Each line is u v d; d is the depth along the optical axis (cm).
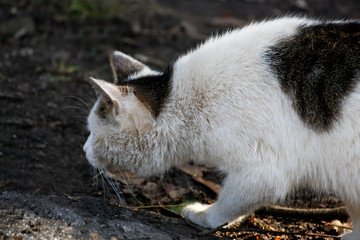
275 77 470
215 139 486
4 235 414
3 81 841
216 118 485
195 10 1298
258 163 469
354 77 440
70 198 517
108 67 938
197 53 529
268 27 509
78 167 659
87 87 854
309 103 454
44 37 1042
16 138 699
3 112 752
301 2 1398
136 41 1067
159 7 1259
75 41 1041
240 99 478
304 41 470
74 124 749
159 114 507
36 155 671
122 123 502
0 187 594
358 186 455
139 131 510
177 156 530
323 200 633
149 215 530
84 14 1143
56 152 684
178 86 511
